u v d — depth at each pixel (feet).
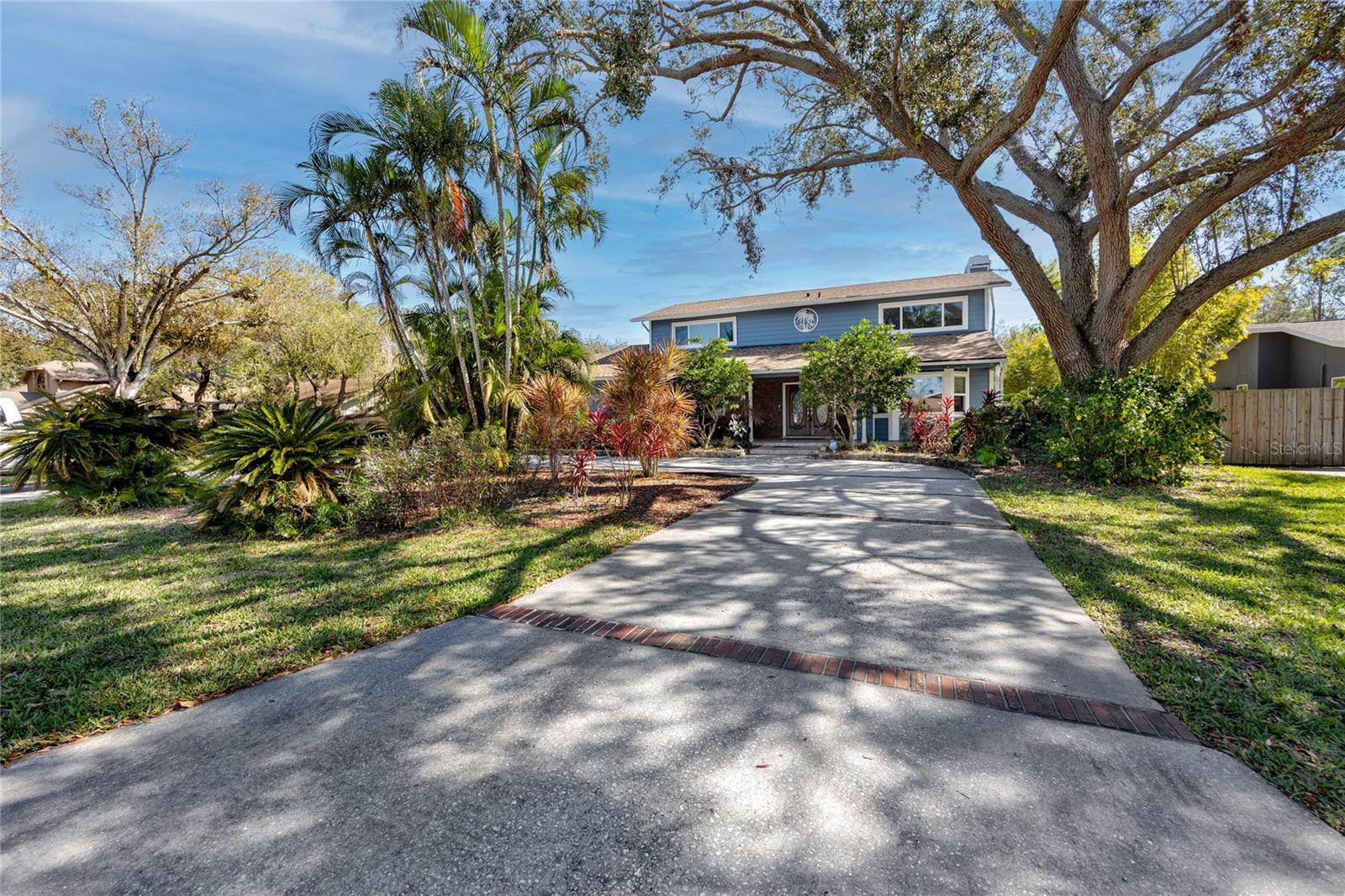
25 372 107.45
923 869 5.94
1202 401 28.96
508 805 7.07
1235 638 11.37
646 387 29.84
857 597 14.28
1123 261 35.50
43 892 5.90
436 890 5.83
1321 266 41.98
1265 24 24.27
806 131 41.29
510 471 30.45
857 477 35.78
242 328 66.90
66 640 12.69
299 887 5.90
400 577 16.69
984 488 30.45
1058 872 5.85
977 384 54.90
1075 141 39.81
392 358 87.71
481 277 40.75
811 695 9.56
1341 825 6.46
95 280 55.77
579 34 28.48
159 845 6.53
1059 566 16.29
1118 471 29.71
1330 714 8.69
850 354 46.70
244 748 8.47
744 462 45.44
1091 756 7.79
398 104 32.94
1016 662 10.57
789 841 6.37
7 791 7.59
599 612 13.69
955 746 8.06
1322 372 51.49
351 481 23.90
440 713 9.32
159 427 33.14
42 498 33.27
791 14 29.58
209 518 23.38
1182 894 5.55
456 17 31.09
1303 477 31.24
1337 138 30.27
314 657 11.60
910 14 25.41
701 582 15.70
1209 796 6.97
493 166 35.22
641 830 6.59
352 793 7.39
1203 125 30.83
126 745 8.66
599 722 8.92
